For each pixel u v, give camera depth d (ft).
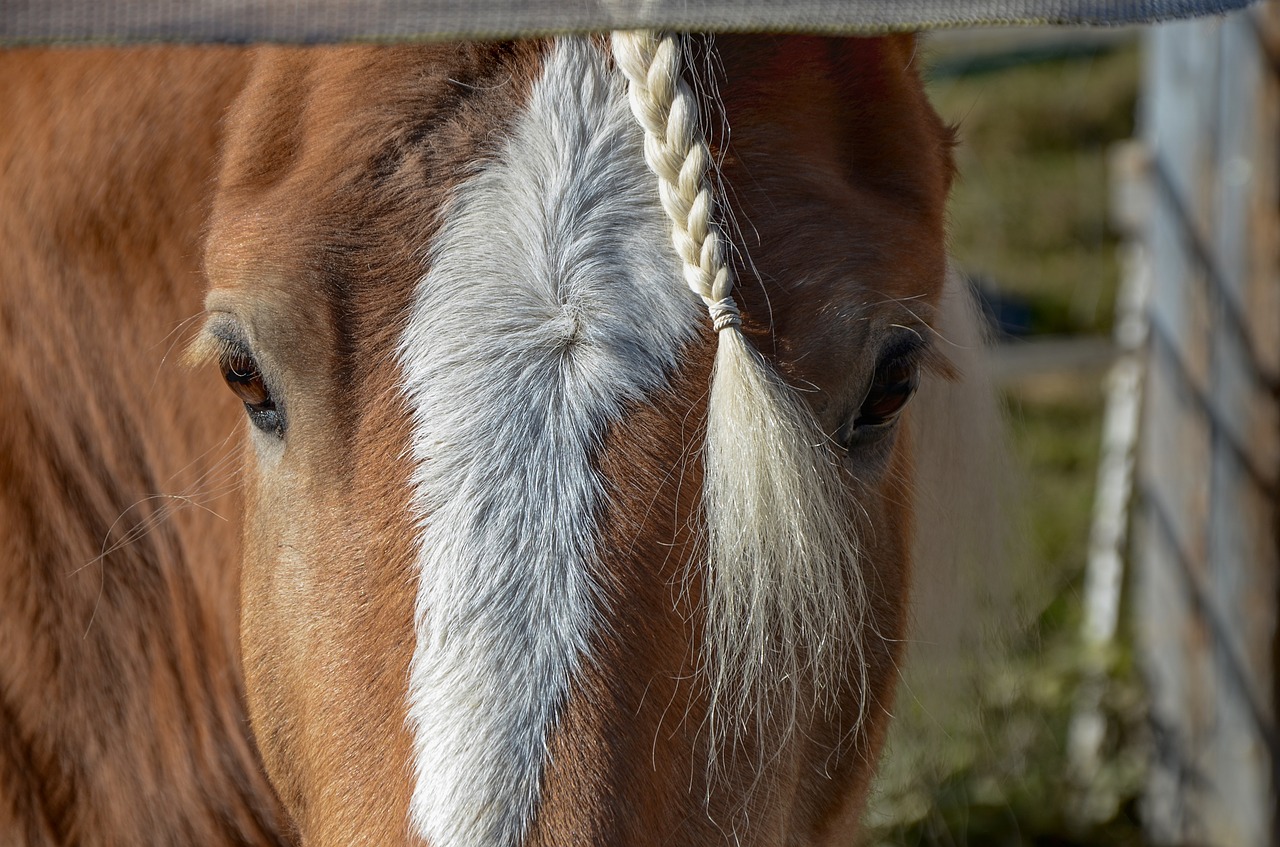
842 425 5.57
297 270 5.12
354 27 4.76
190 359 6.08
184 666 8.34
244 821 8.53
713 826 5.17
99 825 8.21
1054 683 16.28
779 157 5.32
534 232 4.98
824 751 6.45
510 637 4.70
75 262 7.92
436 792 4.61
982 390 8.88
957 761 14.39
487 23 4.79
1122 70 32.60
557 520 4.79
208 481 7.79
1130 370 17.93
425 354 4.97
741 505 4.82
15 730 8.04
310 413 5.19
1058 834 15.70
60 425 8.16
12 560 8.11
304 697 5.24
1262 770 15.08
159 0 4.79
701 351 4.99
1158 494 15.65
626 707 4.75
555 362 4.88
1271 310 14.42
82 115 7.87
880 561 6.37
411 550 4.86
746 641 5.17
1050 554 18.65
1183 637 15.51
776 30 4.86
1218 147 14.49
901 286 5.47
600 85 5.16
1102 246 27.14
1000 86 32.37
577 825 4.58
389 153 5.16
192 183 7.52
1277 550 14.79
